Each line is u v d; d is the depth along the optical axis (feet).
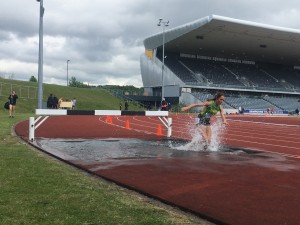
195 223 14.21
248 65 256.73
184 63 226.58
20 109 128.06
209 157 30.27
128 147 35.76
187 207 16.12
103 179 21.70
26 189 17.74
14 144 35.47
